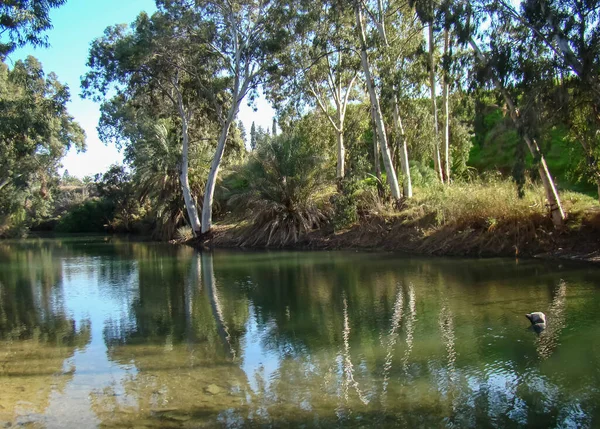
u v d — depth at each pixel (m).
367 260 17.28
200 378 6.20
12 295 13.27
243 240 26.72
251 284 13.50
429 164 31.23
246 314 9.78
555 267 13.02
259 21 26.86
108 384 6.09
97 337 8.44
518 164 13.16
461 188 18.83
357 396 5.46
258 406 5.27
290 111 28.41
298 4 24.77
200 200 35.44
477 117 13.62
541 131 12.71
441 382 5.79
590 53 11.27
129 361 7.01
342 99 32.16
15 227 51.06
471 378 5.87
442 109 25.16
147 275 16.45
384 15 21.77
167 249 27.70
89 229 62.38
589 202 16.06
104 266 19.91
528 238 15.60
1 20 14.24
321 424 4.79
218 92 30.22
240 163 32.78
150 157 32.75
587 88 11.88
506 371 6.04
